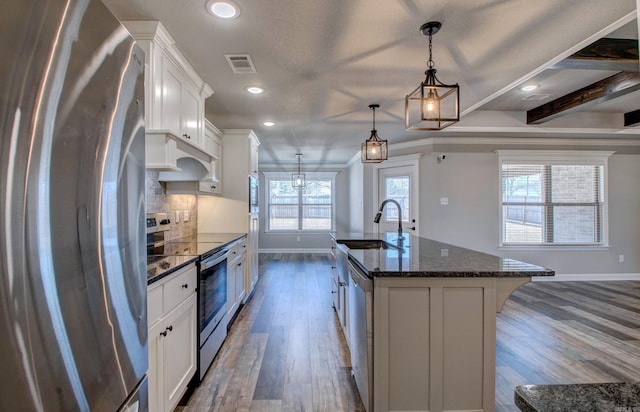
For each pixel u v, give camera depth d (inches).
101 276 31.1
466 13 67.6
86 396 28.4
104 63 31.5
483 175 198.5
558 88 127.0
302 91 112.9
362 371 70.9
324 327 124.4
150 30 70.9
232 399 78.1
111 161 32.9
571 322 130.0
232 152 160.7
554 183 202.7
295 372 90.7
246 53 85.0
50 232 24.5
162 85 77.1
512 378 88.1
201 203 158.4
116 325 33.7
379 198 227.0
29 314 22.6
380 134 187.0
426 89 78.1
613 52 92.8
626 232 203.9
